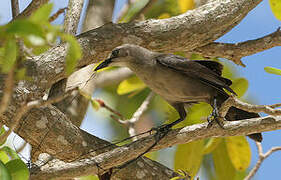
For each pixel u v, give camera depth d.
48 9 4.33
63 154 8.50
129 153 7.79
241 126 7.86
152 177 9.06
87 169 7.51
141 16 11.89
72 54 4.55
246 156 10.62
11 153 7.14
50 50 8.32
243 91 9.99
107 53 8.87
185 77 9.49
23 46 5.41
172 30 9.05
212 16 9.22
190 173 9.51
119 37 8.91
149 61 9.41
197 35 9.20
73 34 8.87
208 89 9.62
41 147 8.32
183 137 8.05
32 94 7.87
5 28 4.11
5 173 6.05
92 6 10.98
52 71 8.16
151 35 9.05
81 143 8.57
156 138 8.01
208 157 12.64
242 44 9.80
